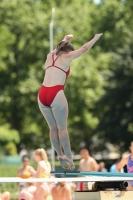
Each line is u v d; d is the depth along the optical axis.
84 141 80.81
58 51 15.19
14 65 72.56
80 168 28.56
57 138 15.44
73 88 71.50
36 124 74.44
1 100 69.56
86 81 71.69
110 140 69.44
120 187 16.69
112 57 69.69
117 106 68.12
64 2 77.94
